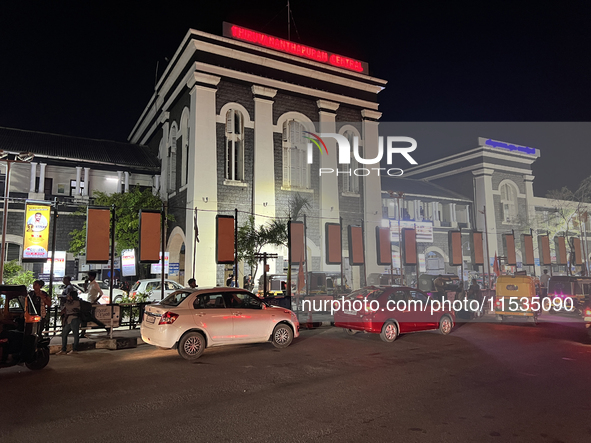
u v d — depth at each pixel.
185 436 4.96
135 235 25.67
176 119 28.98
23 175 27.25
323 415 5.70
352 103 30.95
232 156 26.34
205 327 9.66
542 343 11.76
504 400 6.40
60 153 29.03
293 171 28.59
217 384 7.30
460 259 25.02
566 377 7.86
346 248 29.34
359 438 4.91
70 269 27.80
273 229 23.08
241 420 5.50
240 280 24.20
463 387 7.14
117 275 27.06
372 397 6.54
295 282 22.58
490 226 44.44
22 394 6.70
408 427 5.26
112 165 30.12
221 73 26.00
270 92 27.53
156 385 7.24
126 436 4.95
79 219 28.44
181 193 26.77
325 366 8.77
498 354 10.13
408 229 23.73
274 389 7.00
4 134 29.84
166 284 20.03
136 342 11.37
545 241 32.81
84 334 11.95
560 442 4.84
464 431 5.14
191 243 24.20
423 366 8.77
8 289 8.35
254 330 10.34
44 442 4.79
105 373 8.17
